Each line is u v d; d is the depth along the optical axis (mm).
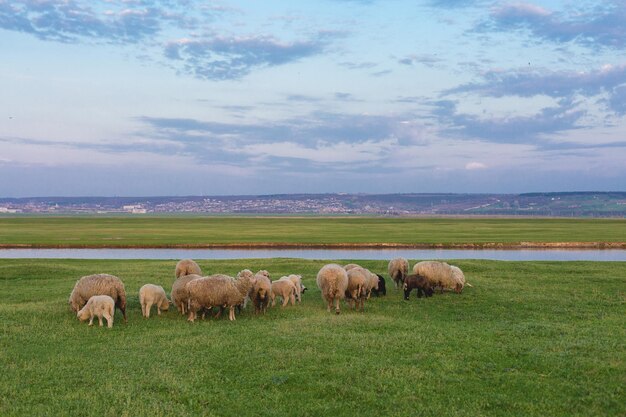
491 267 31062
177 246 68812
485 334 14820
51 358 12492
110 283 17062
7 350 13102
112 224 141500
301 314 18188
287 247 68500
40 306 18828
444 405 9875
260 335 14680
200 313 18062
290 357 12469
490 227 124438
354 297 19062
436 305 19797
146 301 17516
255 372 11531
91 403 9766
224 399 10070
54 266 31469
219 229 112750
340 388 10555
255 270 30734
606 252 60406
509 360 12398
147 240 76375
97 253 59156
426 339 14219
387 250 63812
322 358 12414
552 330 15227
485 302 20234
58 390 10438
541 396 10250
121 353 12984
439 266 21938
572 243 71312
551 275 27906
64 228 115000
